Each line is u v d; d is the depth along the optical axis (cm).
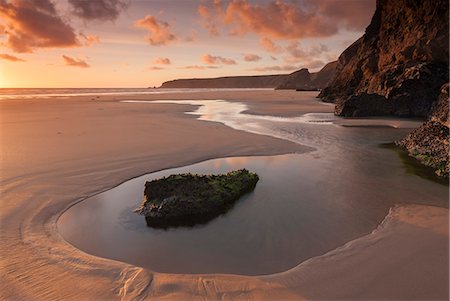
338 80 6166
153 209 920
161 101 5800
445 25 3139
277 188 1138
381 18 4922
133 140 1866
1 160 1397
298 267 655
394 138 2048
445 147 1423
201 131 2206
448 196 1040
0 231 785
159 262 690
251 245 759
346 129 2402
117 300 543
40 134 2059
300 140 1962
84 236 793
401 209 937
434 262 650
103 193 1064
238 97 7406
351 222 866
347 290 572
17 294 555
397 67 3641
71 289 571
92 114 3341
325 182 1198
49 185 1107
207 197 963
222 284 593
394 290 566
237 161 1476
